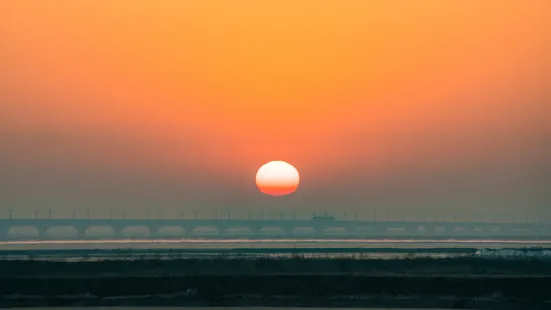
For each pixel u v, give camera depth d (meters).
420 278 146.12
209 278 144.62
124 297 138.75
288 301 139.38
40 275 150.12
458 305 137.75
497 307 136.62
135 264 162.38
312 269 163.00
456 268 165.25
